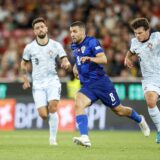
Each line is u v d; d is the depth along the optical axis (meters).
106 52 71.31
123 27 74.81
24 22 80.94
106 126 58.16
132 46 33.28
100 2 79.12
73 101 58.25
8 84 60.38
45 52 35.94
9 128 59.41
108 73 66.38
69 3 81.50
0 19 81.94
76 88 58.62
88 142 30.59
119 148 32.31
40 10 81.69
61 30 77.50
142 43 32.81
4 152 29.19
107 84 32.16
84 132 30.70
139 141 40.47
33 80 36.28
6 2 83.50
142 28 32.06
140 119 35.75
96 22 75.94
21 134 50.50
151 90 32.72
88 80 31.84
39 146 34.09
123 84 58.62
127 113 34.72
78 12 79.50
